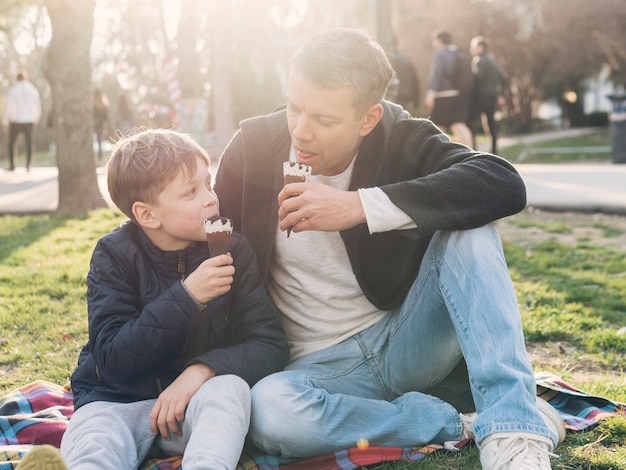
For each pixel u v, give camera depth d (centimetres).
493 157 249
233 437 217
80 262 593
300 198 233
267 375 249
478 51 1239
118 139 279
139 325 232
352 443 243
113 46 3838
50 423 275
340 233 253
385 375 264
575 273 564
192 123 1964
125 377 239
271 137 263
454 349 259
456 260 238
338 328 263
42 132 3953
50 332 427
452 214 236
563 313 453
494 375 219
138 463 233
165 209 241
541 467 205
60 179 903
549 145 2333
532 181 1155
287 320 267
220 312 246
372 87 233
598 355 381
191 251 250
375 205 236
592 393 321
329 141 237
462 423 261
